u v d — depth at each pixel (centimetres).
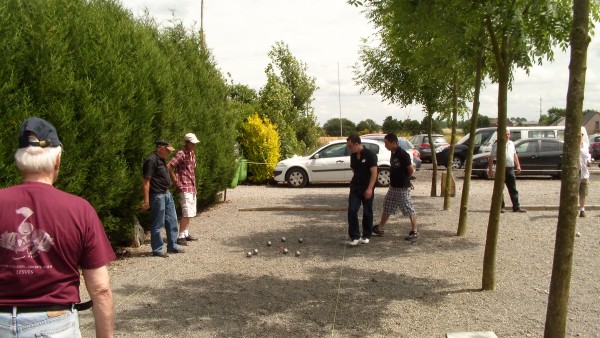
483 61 890
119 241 892
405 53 779
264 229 1048
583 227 999
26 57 629
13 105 597
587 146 1095
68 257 250
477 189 1691
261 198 1533
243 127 1991
